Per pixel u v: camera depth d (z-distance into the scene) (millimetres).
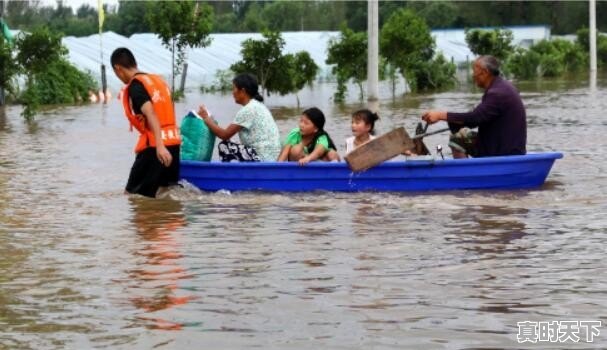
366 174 20578
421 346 9930
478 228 16219
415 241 15164
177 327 10711
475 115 21641
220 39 97188
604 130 34688
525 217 17281
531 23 148375
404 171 20578
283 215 17875
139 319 11031
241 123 21922
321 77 93562
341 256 14156
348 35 63250
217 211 18438
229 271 13305
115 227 16828
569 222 16703
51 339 10336
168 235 15992
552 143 30641
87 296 12062
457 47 118938
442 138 32656
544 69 90875
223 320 10945
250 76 22234
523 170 20938
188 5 61781
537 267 13289
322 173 20625
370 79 54688
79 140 35156
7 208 19125
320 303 11578
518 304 11414
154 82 20391
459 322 10734
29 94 47969
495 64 22016
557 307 11258
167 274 13180
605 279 12562
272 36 61281
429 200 19406
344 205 18953
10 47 57406
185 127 22016
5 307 11602
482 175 20750
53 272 13406
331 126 39344
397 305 11445
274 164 20672
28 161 28094
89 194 20969
